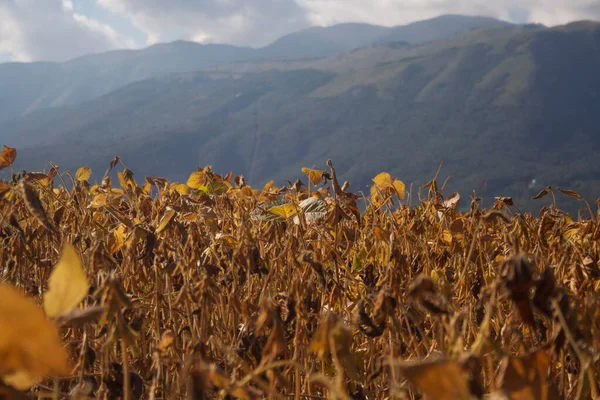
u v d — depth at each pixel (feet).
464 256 8.21
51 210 9.88
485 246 8.32
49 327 2.16
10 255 7.89
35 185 8.66
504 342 5.52
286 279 8.09
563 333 4.33
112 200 10.30
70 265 2.89
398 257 7.18
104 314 4.27
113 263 7.20
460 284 7.18
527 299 4.03
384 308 5.08
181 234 7.57
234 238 7.75
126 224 7.55
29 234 8.05
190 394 3.65
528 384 3.15
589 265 6.55
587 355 4.32
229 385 3.71
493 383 4.15
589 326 4.52
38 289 7.38
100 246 5.80
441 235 8.90
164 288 7.74
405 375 2.56
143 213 9.64
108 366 5.41
